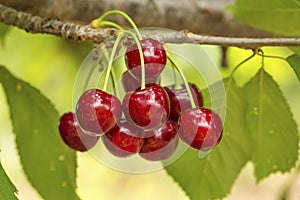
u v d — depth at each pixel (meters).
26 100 0.88
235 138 0.87
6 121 1.25
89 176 1.60
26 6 0.85
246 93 0.86
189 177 0.88
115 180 1.63
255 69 1.04
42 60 1.04
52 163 0.87
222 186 0.88
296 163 0.89
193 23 0.92
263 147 0.89
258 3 0.72
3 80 0.87
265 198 1.68
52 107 0.88
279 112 0.87
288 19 0.73
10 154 1.29
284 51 1.02
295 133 0.88
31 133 0.88
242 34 0.92
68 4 0.87
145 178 1.71
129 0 0.90
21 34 1.03
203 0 0.92
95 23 0.74
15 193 0.68
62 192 0.88
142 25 0.91
